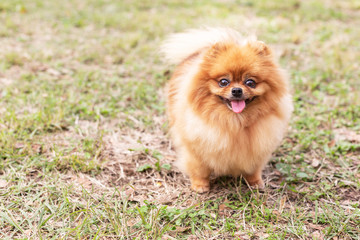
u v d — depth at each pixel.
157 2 2.81
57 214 1.01
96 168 1.14
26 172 1.11
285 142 1.28
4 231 0.98
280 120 1.06
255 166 1.09
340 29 2.25
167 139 1.28
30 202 1.04
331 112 1.38
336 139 1.28
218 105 1.03
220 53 1.03
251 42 1.04
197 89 1.03
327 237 0.99
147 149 1.21
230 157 1.06
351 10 2.78
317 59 1.77
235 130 1.04
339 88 1.53
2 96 1.38
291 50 1.86
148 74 1.60
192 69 1.05
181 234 0.99
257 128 1.04
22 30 1.98
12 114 1.27
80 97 1.41
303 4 2.88
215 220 1.02
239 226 1.01
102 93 1.45
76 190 1.08
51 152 1.18
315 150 1.24
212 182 1.15
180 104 1.07
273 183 1.15
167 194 1.09
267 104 1.03
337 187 1.12
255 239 0.99
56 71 1.55
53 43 1.84
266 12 2.62
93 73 1.56
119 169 1.16
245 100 1.02
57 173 1.11
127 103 1.41
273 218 1.03
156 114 1.38
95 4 2.63
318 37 2.07
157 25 2.21
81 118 1.33
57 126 1.26
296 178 1.14
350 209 1.05
